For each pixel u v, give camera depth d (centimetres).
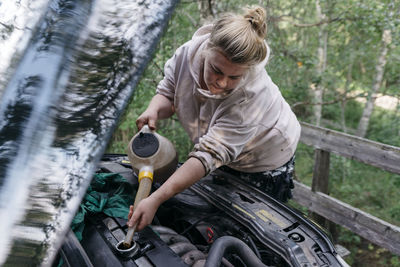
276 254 124
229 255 129
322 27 610
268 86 144
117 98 80
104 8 88
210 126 139
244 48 105
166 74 165
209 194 154
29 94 79
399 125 606
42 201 70
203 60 130
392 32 423
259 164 167
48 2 94
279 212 139
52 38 86
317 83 538
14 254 64
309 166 582
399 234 241
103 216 119
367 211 466
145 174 129
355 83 689
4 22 92
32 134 75
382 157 246
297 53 545
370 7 422
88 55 82
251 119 133
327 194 306
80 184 74
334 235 321
